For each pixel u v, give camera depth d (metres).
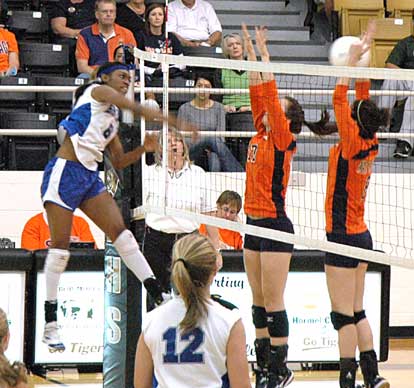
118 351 11.39
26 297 13.94
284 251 11.00
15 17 21.06
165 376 7.39
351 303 10.81
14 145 17.92
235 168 17.22
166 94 11.88
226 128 18.05
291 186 15.12
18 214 17.55
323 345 14.40
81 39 19.70
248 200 11.14
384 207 17.66
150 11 20.31
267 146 10.93
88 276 14.05
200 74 19.58
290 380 11.37
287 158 10.95
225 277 14.17
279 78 19.50
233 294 14.18
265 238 10.98
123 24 20.52
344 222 10.66
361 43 10.86
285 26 22.92
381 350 14.45
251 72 11.06
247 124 17.98
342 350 10.84
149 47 20.16
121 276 11.33
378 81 21.55
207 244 7.45
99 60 19.58
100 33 19.73
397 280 17.78
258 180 10.99
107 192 10.41
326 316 14.40
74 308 14.03
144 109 9.67
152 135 11.00
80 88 10.32
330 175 10.76
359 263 11.00
